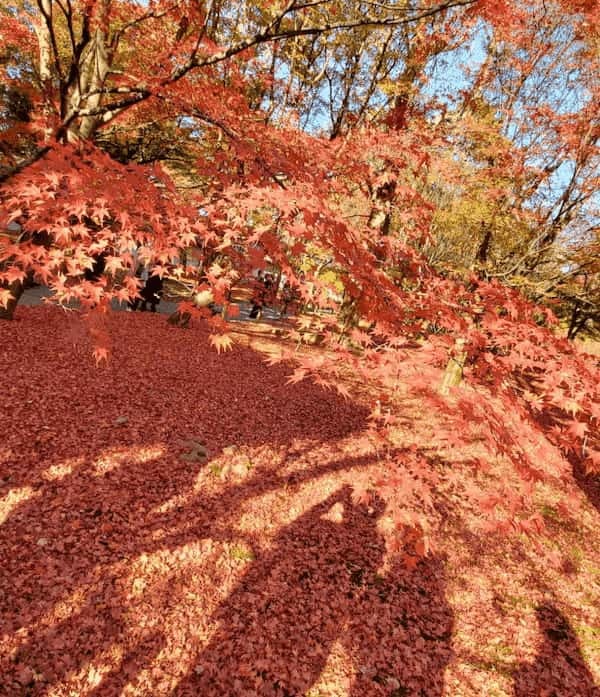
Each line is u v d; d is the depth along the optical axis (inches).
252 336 618.2
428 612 223.9
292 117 431.2
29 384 318.0
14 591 176.4
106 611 181.2
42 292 599.8
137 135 410.0
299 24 422.9
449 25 387.2
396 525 140.3
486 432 114.7
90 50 224.4
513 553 282.8
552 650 215.2
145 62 253.4
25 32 334.3
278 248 122.5
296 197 117.3
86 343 410.3
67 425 285.7
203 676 168.1
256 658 179.6
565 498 360.2
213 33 371.2
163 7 218.2
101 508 229.3
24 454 247.9
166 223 114.7
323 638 195.8
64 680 154.2
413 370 129.0
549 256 452.4
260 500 273.0
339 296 165.0
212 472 283.9
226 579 212.7
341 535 263.3
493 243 486.0
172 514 241.4
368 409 436.5
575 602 253.0
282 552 239.0
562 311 536.4
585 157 418.3
